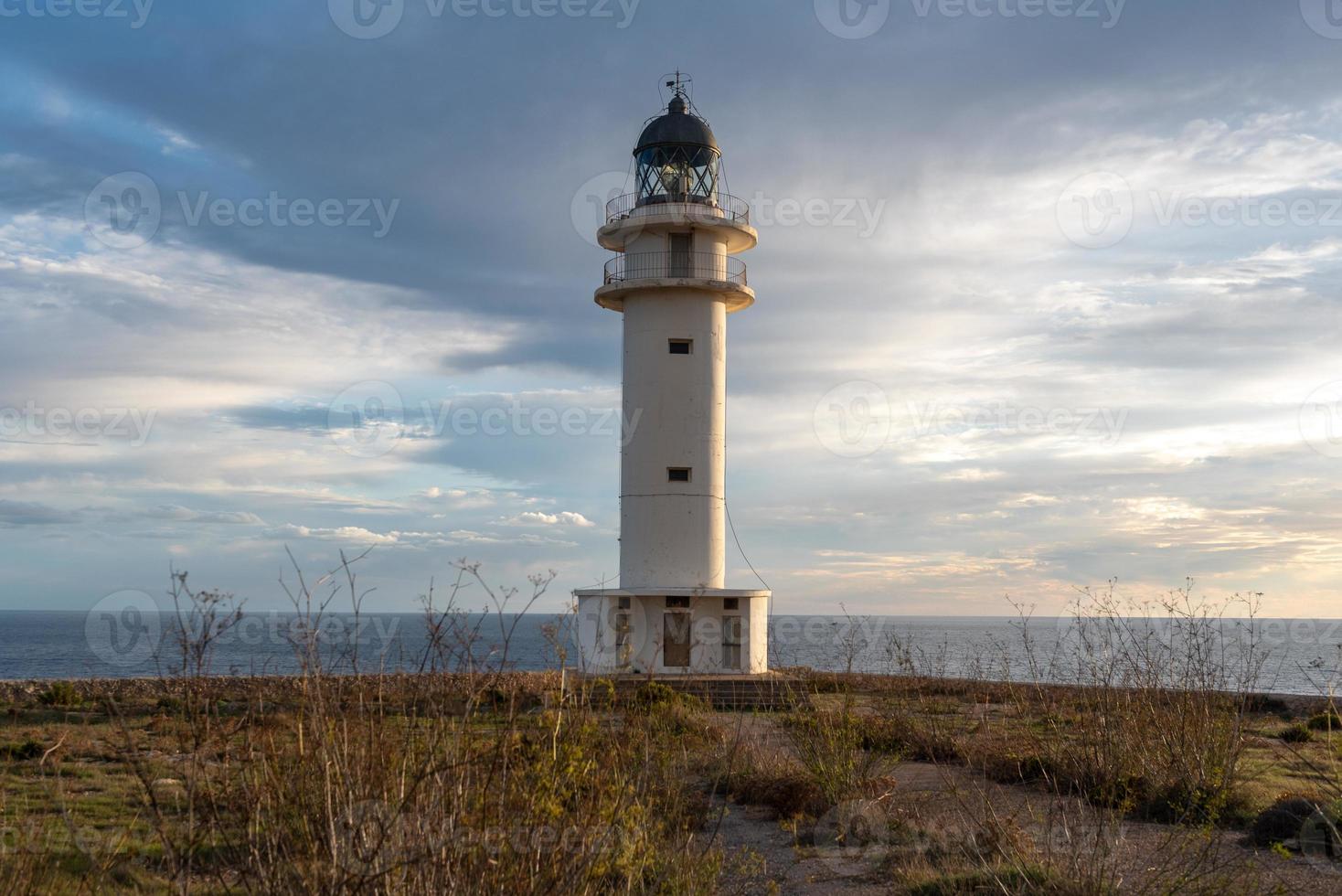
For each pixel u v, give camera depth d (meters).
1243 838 12.45
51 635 147.38
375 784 6.67
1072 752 15.15
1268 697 24.38
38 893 8.33
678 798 12.22
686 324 37.06
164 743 9.27
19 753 16.30
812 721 17.05
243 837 6.82
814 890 10.75
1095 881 9.64
